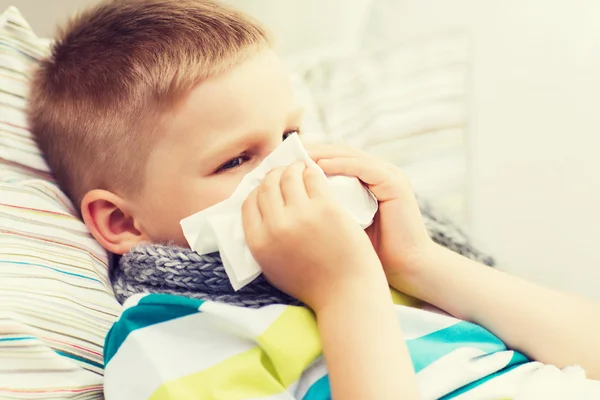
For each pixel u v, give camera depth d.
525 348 0.70
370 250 0.61
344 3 1.46
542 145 1.01
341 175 0.70
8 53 0.84
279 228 0.60
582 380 0.65
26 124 0.82
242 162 0.71
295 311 0.61
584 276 0.95
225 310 0.59
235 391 0.57
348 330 0.57
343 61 1.14
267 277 0.63
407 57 1.11
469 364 0.65
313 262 0.60
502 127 1.04
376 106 1.07
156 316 0.60
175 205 0.71
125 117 0.72
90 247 0.75
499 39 1.08
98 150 0.75
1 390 0.56
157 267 0.67
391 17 1.18
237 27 0.76
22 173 0.79
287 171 0.64
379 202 0.72
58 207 0.76
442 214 0.88
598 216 0.96
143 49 0.74
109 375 0.58
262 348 0.59
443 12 1.14
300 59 1.25
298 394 0.61
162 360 0.57
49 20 1.17
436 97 1.07
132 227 0.76
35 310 0.62
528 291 0.72
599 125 0.99
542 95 1.03
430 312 0.69
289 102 0.73
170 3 0.81
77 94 0.77
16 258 0.66
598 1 1.06
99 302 0.69
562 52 1.04
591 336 0.70
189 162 0.69
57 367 0.60
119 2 0.85
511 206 1.00
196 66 0.70
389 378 0.56
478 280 0.71
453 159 1.03
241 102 0.69
